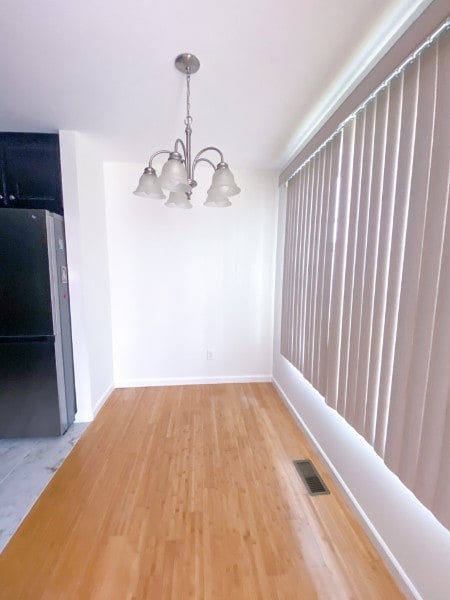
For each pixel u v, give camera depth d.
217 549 1.33
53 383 2.15
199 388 3.10
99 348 2.66
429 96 0.98
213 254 3.03
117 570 1.24
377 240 1.28
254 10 1.11
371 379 1.32
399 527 1.21
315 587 1.19
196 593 1.16
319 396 2.01
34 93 1.66
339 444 1.72
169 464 1.91
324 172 1.79
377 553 1.33
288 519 1.50
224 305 3.12
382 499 1.32
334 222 1.68
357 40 1.25
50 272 2.06
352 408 1.48
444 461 0.94
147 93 1.65
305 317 2.12
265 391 3.04
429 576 1.06
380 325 1.26
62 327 2.23
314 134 1.97
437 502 0.97
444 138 0.93
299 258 2.25
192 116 1.91
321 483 1.75
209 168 2.88
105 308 2.83
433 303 0.98
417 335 1.04
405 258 1.10
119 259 2.94
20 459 1.95
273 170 2.96
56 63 1.40
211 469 1.86
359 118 1.40
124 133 2.17
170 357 3.14
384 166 1.22
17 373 2.11
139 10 1.11
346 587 1.19
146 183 1.36
